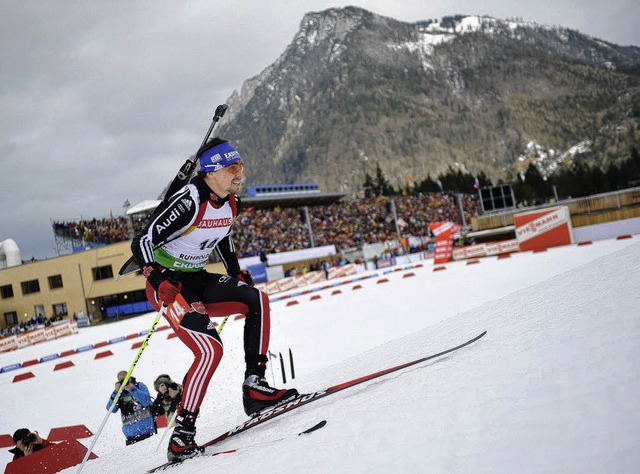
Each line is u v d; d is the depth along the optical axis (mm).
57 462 5219
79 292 44531
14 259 50812
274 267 42406
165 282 3121
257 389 3465
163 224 3209
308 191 60938
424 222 62188
